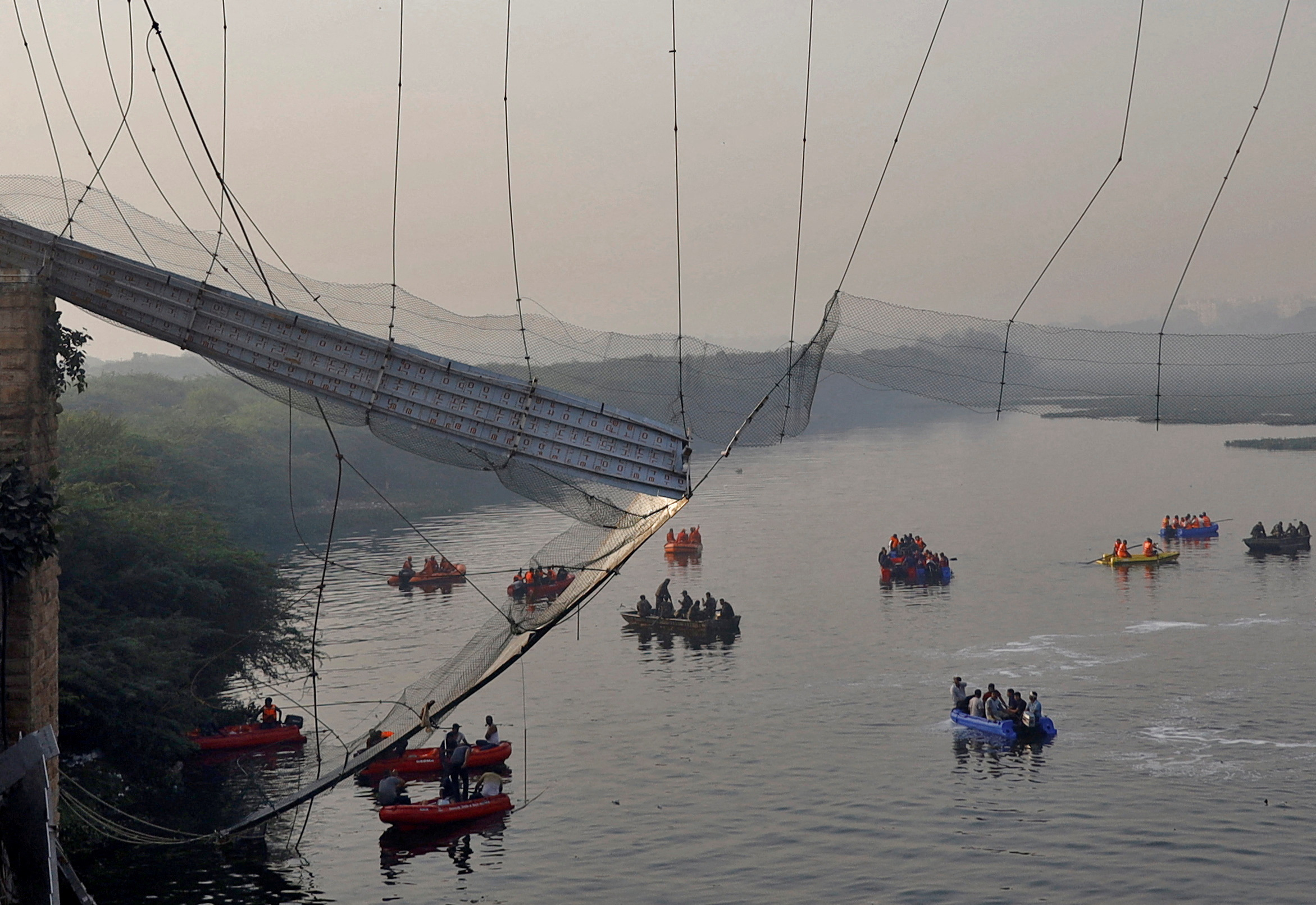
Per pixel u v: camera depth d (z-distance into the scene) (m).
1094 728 52.00
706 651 70.88
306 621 83.88
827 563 101.62
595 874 38.16
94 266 28.25
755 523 128.62
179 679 49.22
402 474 163.75
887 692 59.38
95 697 42.94
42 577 29.12
